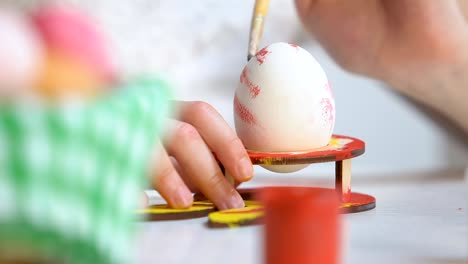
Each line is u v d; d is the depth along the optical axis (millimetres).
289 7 955
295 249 362
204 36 992
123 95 349
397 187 593
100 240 341
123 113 346
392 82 675
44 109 320
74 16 344
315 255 362
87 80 340
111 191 344
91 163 335
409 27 643
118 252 347
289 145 515
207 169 509
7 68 309
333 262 365
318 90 519
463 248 443
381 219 500
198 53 995
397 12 644
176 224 490
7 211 314
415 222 493
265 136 515
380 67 665
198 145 510
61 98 328
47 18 340
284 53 521
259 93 517
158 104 357
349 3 659
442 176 634
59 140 323
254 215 487
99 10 976
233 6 994
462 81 657
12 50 311
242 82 526
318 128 518
